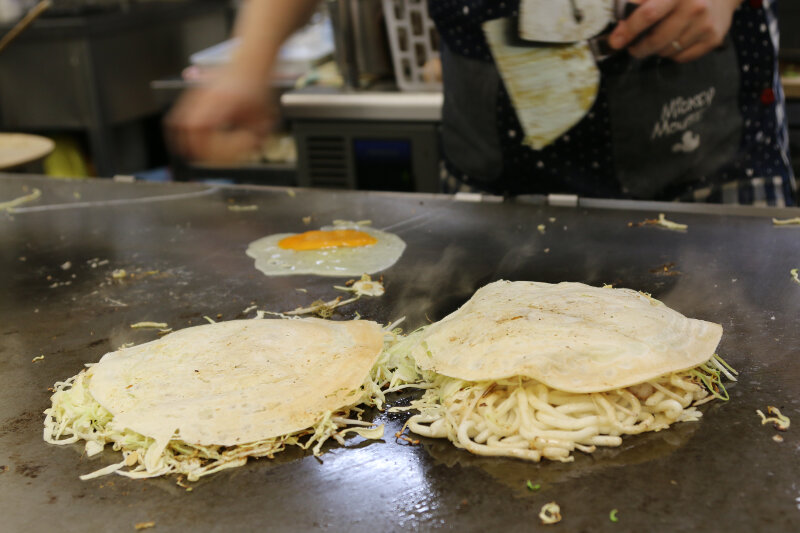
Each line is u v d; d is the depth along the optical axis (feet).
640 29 6.76
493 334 4.40
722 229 6.44
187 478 3.89
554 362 4.11
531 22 7.11
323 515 3.60
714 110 7.35
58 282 6.35
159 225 7.45
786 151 7.84
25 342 5.40
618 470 3.78
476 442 4.10
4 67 14.66
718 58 7.17
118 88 15.20
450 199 7.54
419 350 4.66
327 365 4.53
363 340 4.80
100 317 5.72
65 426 4.35
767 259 5.90
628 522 3.44
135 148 16.42
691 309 5.28
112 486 3.87
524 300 4.83
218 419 4.13
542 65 7.24
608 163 7.53
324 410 4.17
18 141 11.34
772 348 4.74
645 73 7.12
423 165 10.28
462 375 4.24
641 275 5.82
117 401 4.32
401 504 3.65
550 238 6.56
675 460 3.82
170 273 6.40
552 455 3.87
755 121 7.45
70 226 7.55
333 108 10.30
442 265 6.23
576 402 4.13
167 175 16.43
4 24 14.48
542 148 7.59
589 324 4.36
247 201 7.93
